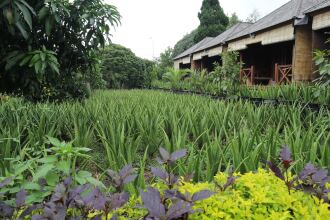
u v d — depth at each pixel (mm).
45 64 3004
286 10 11414
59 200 1354
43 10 3094
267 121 4816
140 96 9828
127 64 22031
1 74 3535
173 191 1380
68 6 3836
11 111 4289
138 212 1490
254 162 2580
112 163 2881
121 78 21984
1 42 3285
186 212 1254
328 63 5770
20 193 1469
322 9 7543
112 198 1385
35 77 3518
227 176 1693
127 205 1595
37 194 1566
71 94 6672
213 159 2801
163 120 4484
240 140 3086
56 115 4520
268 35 10562
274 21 10562
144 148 4051
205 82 12594
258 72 14836
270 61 14789
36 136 3471
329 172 2465
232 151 2730
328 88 5887
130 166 1631
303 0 10672
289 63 12969
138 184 2283
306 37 8859
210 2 32688
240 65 9234
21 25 2879
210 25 32094
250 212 1394
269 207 1460
